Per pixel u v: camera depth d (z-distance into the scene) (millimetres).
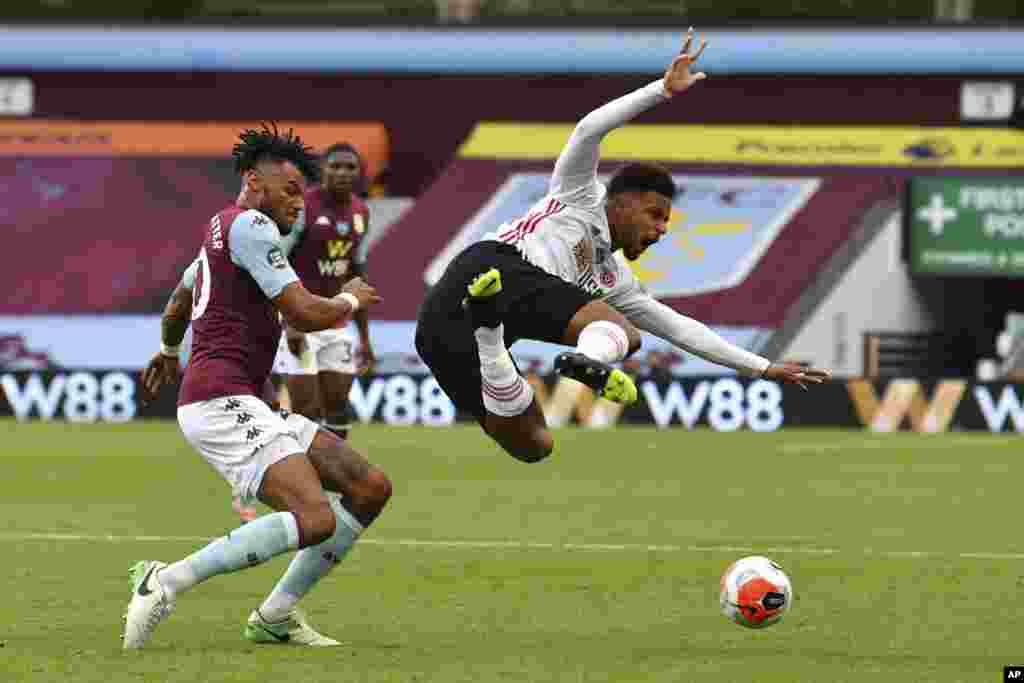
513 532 43406
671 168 107625
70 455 67500
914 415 87812
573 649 26625
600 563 37406
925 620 29906
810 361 105562
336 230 48031
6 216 110375
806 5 127625
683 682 23766
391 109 118062
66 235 110062
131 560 37656
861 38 112188
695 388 88938
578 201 28188
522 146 109938
